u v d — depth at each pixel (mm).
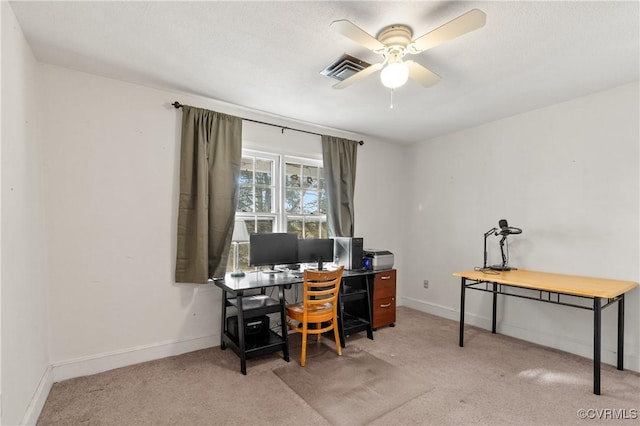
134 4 1749
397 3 1729
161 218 2920
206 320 3133
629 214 2754
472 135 3977
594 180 2955
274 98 3086
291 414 2070
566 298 3105
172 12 1818
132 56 2326
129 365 2738
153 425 1955
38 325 2188
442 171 4340
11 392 1648
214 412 2090
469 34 2000
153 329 2871
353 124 3875
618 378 2547
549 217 3256
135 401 2203
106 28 1979
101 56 2328
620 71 2512
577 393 2332
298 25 1940
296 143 3805
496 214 3711
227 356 2943
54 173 2461
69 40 2113
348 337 3494
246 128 3430
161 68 2508
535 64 2396
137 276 2799
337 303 3227
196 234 2949
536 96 3020
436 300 4371
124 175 2748
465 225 4039
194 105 3088
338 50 2229
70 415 2043
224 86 2830
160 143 2918
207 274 2959
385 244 4664
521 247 3473
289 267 3629
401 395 2299
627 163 2766
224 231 3127
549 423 1987
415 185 4715
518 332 3457
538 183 3346
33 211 2176
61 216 2486
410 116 3586
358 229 4371
